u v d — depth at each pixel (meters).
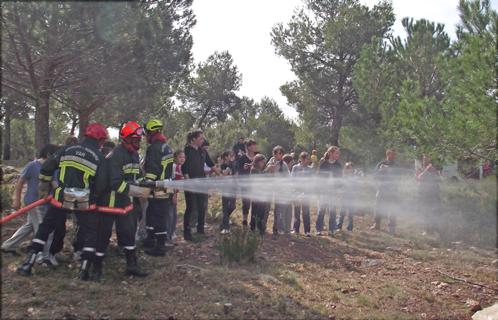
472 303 5.79
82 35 4.97
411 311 5.48
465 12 8.77
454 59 8.64
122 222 5.24
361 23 23.16
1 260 4.98
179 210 9.65
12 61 5.29
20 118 9.10
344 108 24.92
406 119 9.15
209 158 8.18
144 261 5.84
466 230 8.08
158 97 9.40
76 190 4.87
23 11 4.85
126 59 6.04
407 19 17.08
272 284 5.58
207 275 5.54
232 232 7.02
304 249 7.69
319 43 24.78
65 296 4.46
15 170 13.33
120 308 4.37
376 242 8.77
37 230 5.07
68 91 6.35
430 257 7.72
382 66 18.73
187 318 4.37
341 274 6.59
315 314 4.92
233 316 4.54
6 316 3.92
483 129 7.70
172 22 9.55
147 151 6.03
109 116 7.80
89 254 4.98
